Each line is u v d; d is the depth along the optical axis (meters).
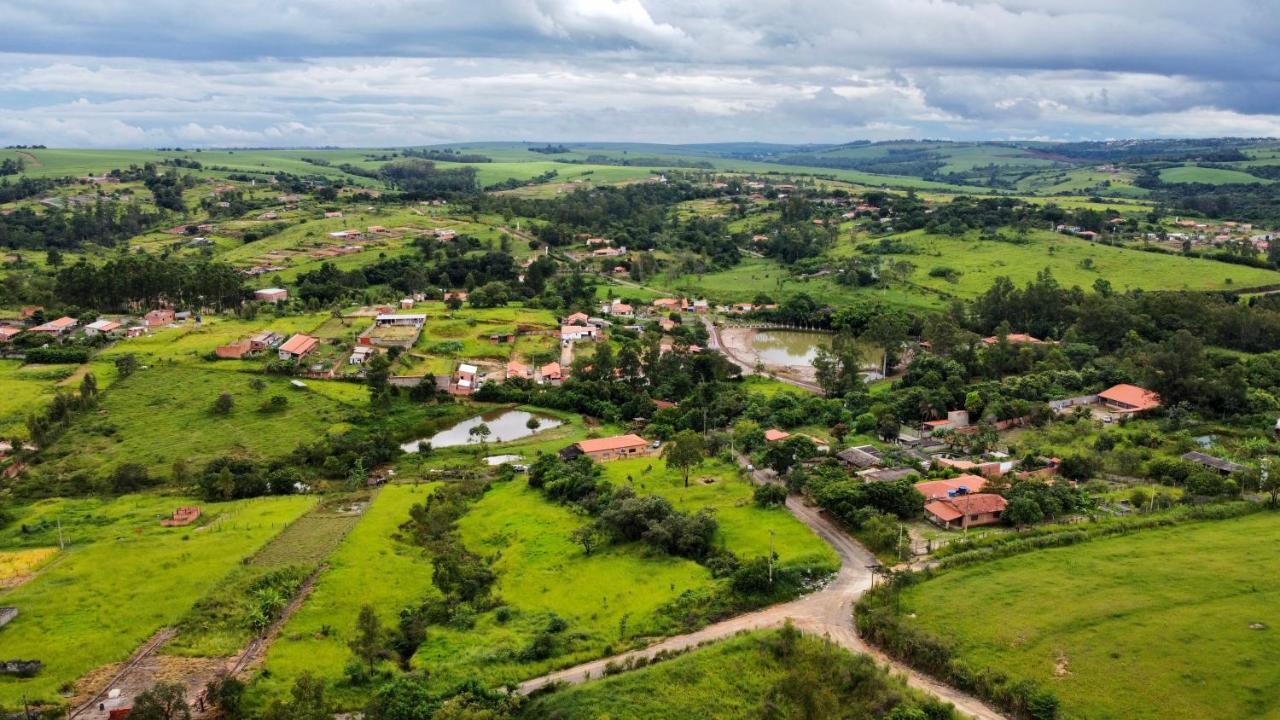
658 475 125.12
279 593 88.88
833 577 88.75
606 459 136.88
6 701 69.19
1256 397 146.62
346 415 154.62
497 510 116.56
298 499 122.19
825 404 161.38
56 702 69.62
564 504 116.38
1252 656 69.25
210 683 70.12
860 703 67.69
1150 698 65.44
